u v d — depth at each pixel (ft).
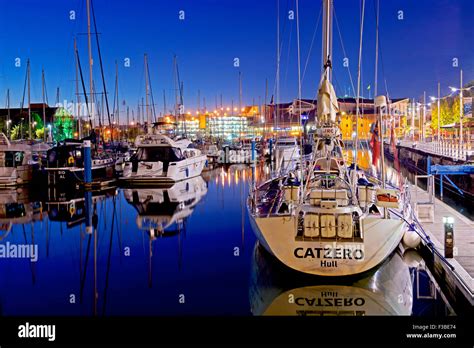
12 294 29.58
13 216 56.29
